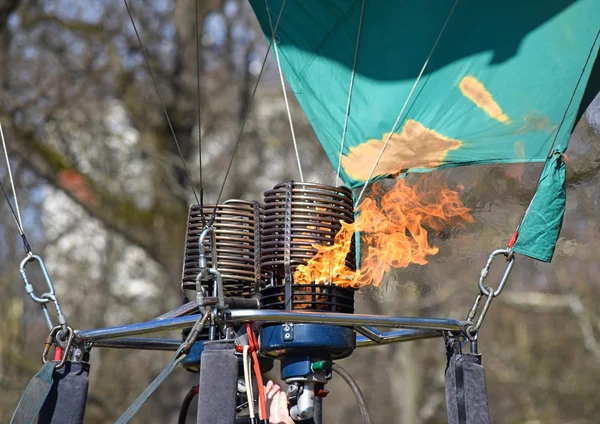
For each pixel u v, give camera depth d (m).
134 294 32.19
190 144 33.03
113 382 31.05
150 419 30.92
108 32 32.84
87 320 31.52
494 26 9.40
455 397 7.37
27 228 31.64
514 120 9.16
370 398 37.72
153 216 31.75
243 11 34.12
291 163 33.47
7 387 29.58
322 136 10.14
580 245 12.14
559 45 9.04
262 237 7.87
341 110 10.04
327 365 7.75
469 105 9.43
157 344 8.66
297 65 10.26
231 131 33.34
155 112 32.56
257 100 33.94
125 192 32.19
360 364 38.31
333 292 7.71
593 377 40.00
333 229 7.84
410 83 9.76
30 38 32.41
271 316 7.07
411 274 10.55
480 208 10.23
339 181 11.16
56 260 31.91
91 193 31.52
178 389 31.14
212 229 7.05
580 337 40.41
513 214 10.22
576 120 8.72
